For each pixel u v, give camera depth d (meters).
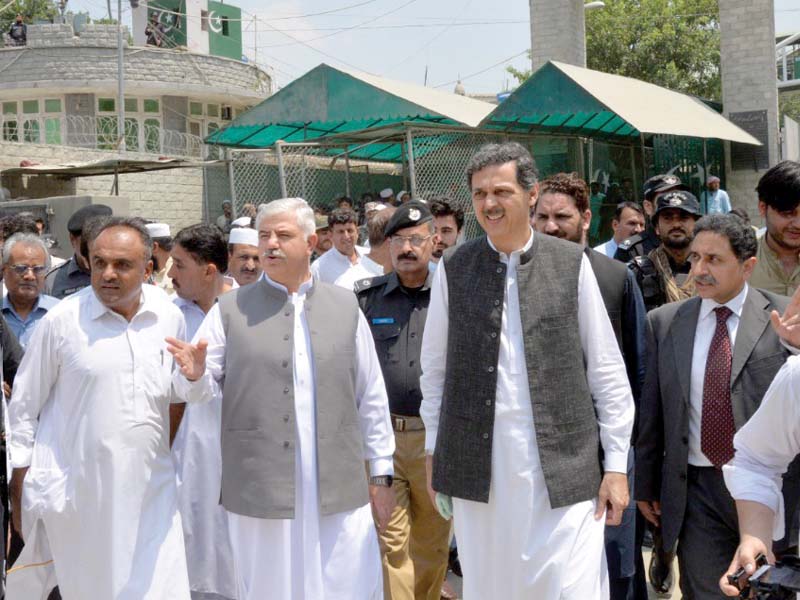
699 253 3.86
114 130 28.72
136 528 3.93
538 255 3.62
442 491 3.64
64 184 16.88
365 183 16.12
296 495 3.98
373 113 14.25
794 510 3.54
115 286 3.91
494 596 3.61
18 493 4.11
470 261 3.69
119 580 3.88
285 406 3.97
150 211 18.25
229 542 4.75
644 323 4.55
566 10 20.27
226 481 4.01
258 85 31.61
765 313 3.85
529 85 12.79
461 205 6.43
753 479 2.77
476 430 3.56
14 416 3.96
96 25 28.48
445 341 3.77
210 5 34.47
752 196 18.47
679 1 35.16
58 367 3.98
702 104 18.00
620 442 3.60
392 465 4.43
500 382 3.56
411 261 4.95
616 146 15.27
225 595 4.76
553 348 3.54
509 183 3.54
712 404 3.83
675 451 3.91
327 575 4.00
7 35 31.11
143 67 28.59
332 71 14.42
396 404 4.93
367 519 4.13
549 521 3.51
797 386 2.64
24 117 29.22
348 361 4.12
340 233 6.81
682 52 34.62
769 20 18.61
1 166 15.98
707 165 17.41
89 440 3.90
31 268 5.35
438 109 14.00
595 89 12.88
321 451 3.99
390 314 5.02
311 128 16.41
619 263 4.56
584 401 3.58
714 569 3.81
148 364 4.01
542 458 3.49
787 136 13.44
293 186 14.55
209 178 16.34
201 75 29.50
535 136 13.45
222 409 4.05
